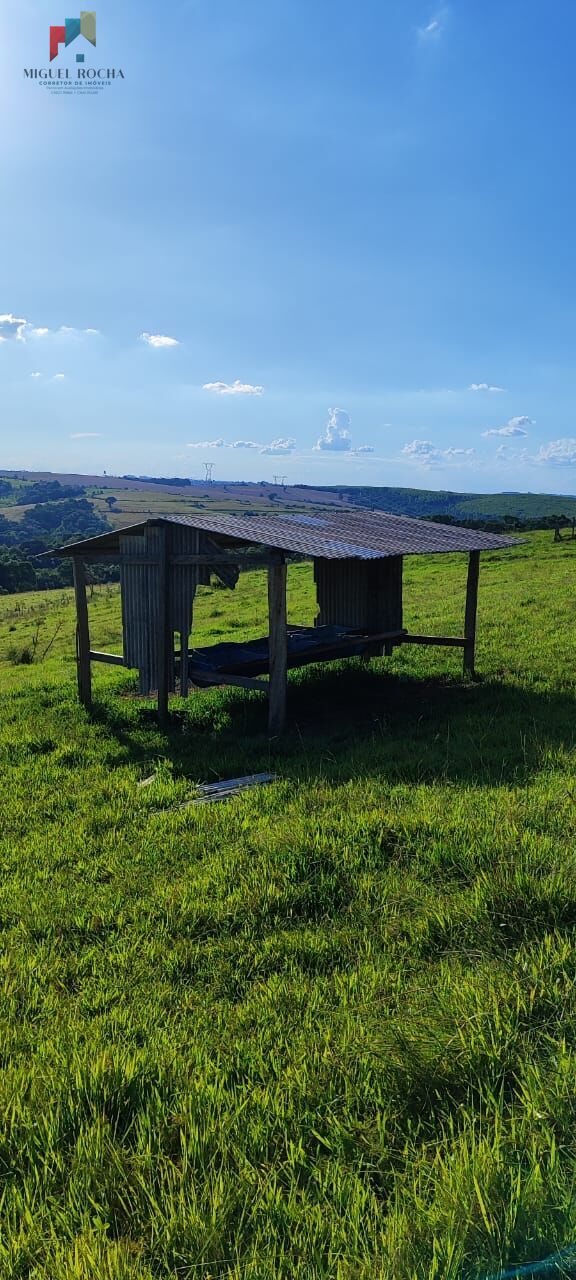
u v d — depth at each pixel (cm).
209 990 491
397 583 1450
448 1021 391
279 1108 354
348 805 736
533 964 427
